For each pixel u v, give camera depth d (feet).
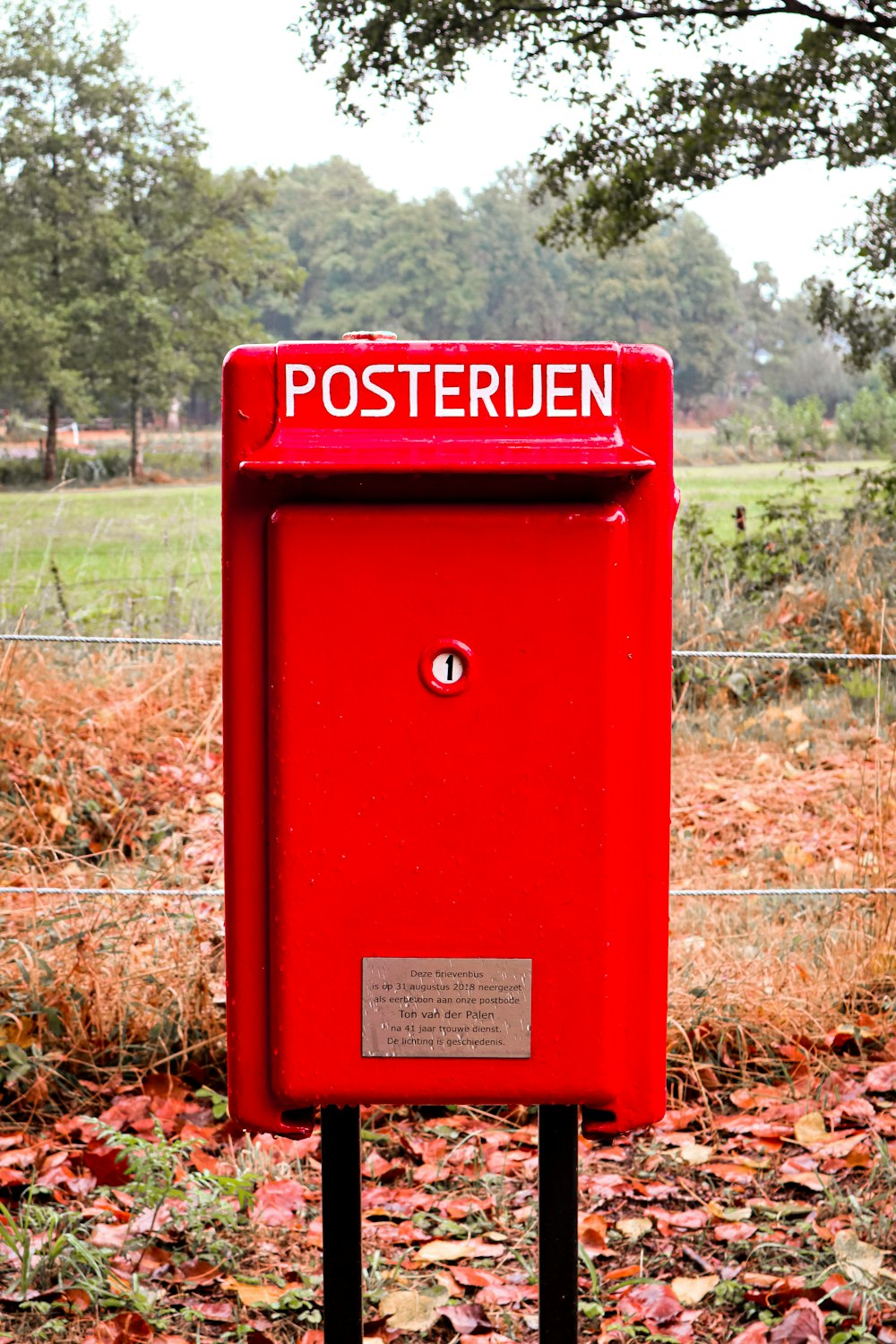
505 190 416.67
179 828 19.77
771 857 19.34
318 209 441.68
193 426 335.26
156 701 24.13
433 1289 9.50
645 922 6.53
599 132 38.17
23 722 21.08
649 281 414.21
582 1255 9.75
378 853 6.38
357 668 6.27
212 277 218.38
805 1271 9.80
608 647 6.26
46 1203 10.82
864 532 34.81
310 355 6.24
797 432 124.57
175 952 13.83
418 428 6.23
